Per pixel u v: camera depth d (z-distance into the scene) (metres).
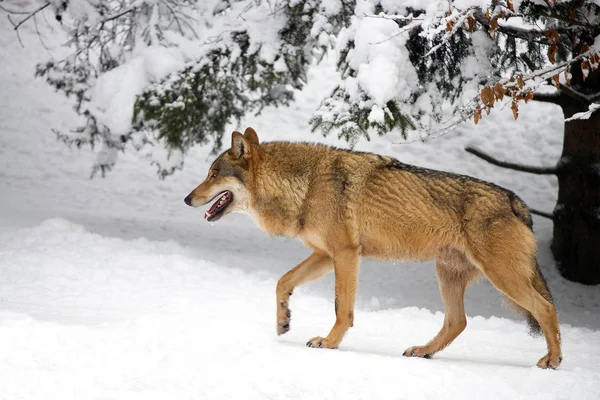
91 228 16.98
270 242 17.45
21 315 6.88
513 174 24.23
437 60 13.53
